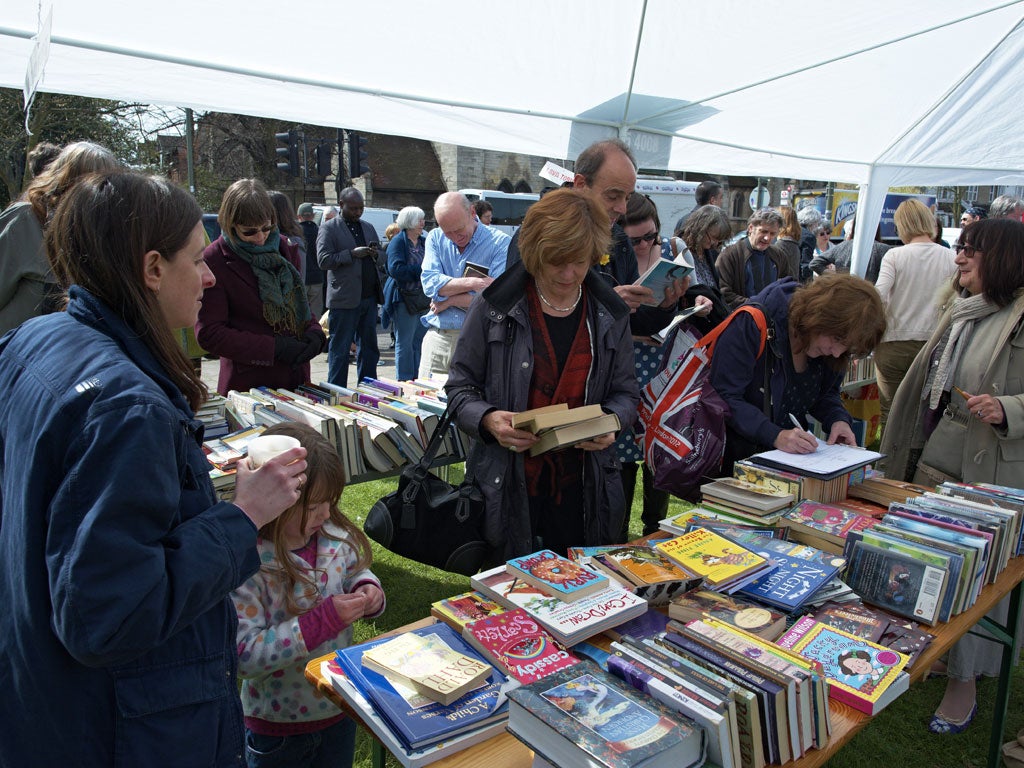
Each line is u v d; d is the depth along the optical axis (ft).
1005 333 8.09
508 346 6.42
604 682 3.88
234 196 9.75
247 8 8.73
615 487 6.95
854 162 18.95
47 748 3.20
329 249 20.17
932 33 12.41
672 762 3.37
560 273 5.95
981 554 5.71
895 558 5.70
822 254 22.75
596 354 6.58
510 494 6.59
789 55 12.22
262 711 5.50
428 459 6.69
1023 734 7.90
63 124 47.60
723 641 4.34
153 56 9.44
